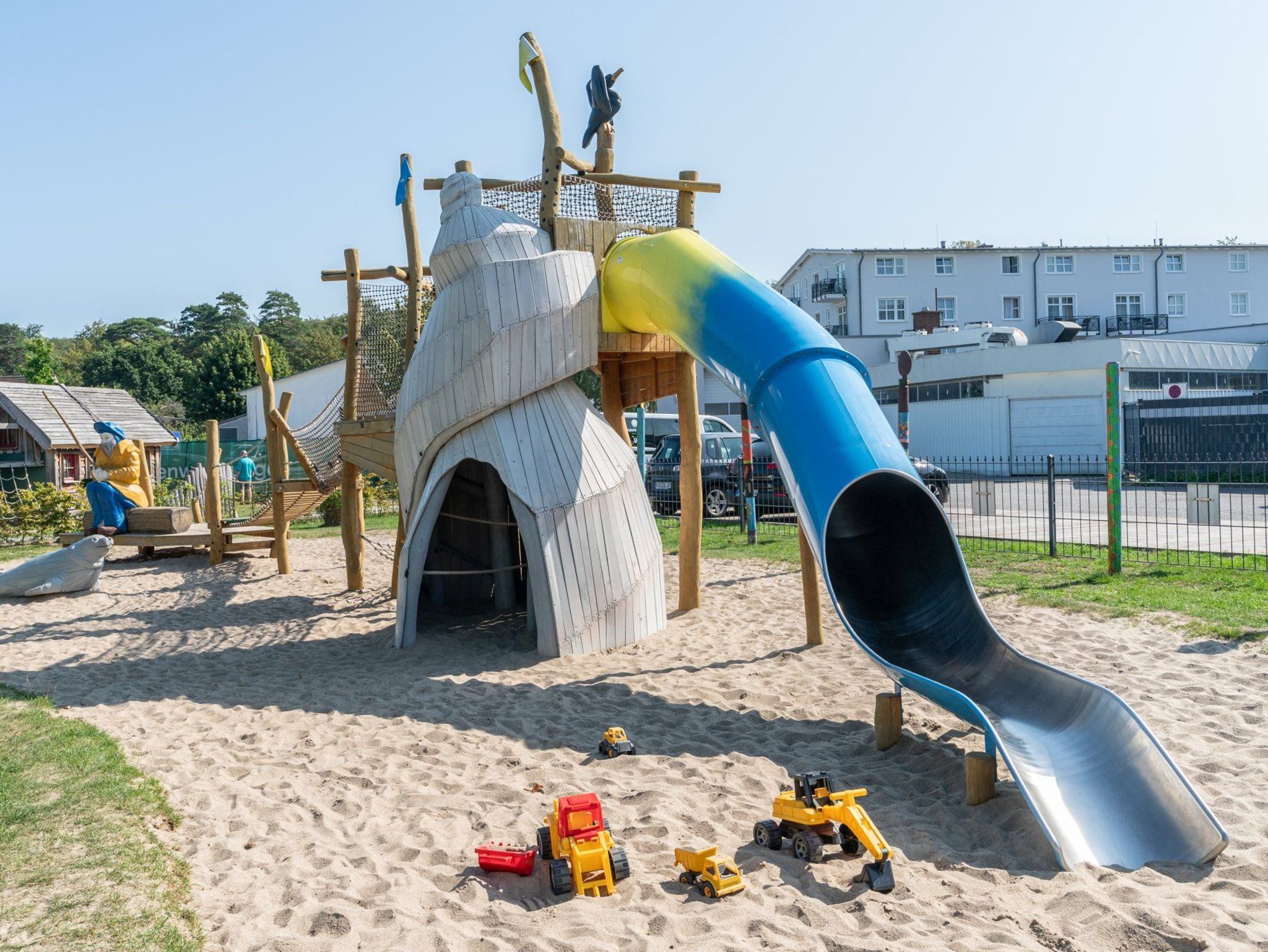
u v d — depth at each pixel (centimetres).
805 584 898
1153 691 693
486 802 534
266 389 1580
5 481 3077
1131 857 446
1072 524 1552
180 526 1798
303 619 1163
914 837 476
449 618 1106
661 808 516
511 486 876
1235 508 2014
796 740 633
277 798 546
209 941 383
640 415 2233
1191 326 5241
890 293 5041
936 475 2025
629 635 917
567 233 989
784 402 647
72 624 1171
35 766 588
